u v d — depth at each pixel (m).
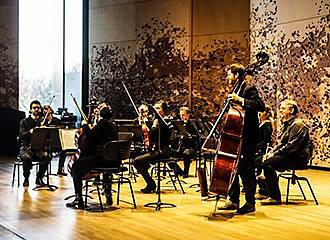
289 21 9.88
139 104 12.42
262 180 6.37
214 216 5.41
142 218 5.32
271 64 10.29
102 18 13.00
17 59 12.72
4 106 12.66
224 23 11.20
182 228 4.89
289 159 5.95
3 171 8.98
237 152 5.20
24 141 7.43
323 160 9.36
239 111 5.25
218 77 11.30
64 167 9.48
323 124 9.32
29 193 6.78
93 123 6.57
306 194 6.79
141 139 7.56
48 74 13.32
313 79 9.45
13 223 5.09
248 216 5.41
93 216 5.41
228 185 5.19
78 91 13.50
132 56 12.52
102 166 5.66
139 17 12.37
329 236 4.62
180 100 11.79
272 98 10.28
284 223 5.11
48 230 4.81
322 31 9.23
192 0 11.60
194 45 11.62
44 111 8.57
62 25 13.36
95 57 13.16
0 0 12.54
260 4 10.49
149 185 6.82
